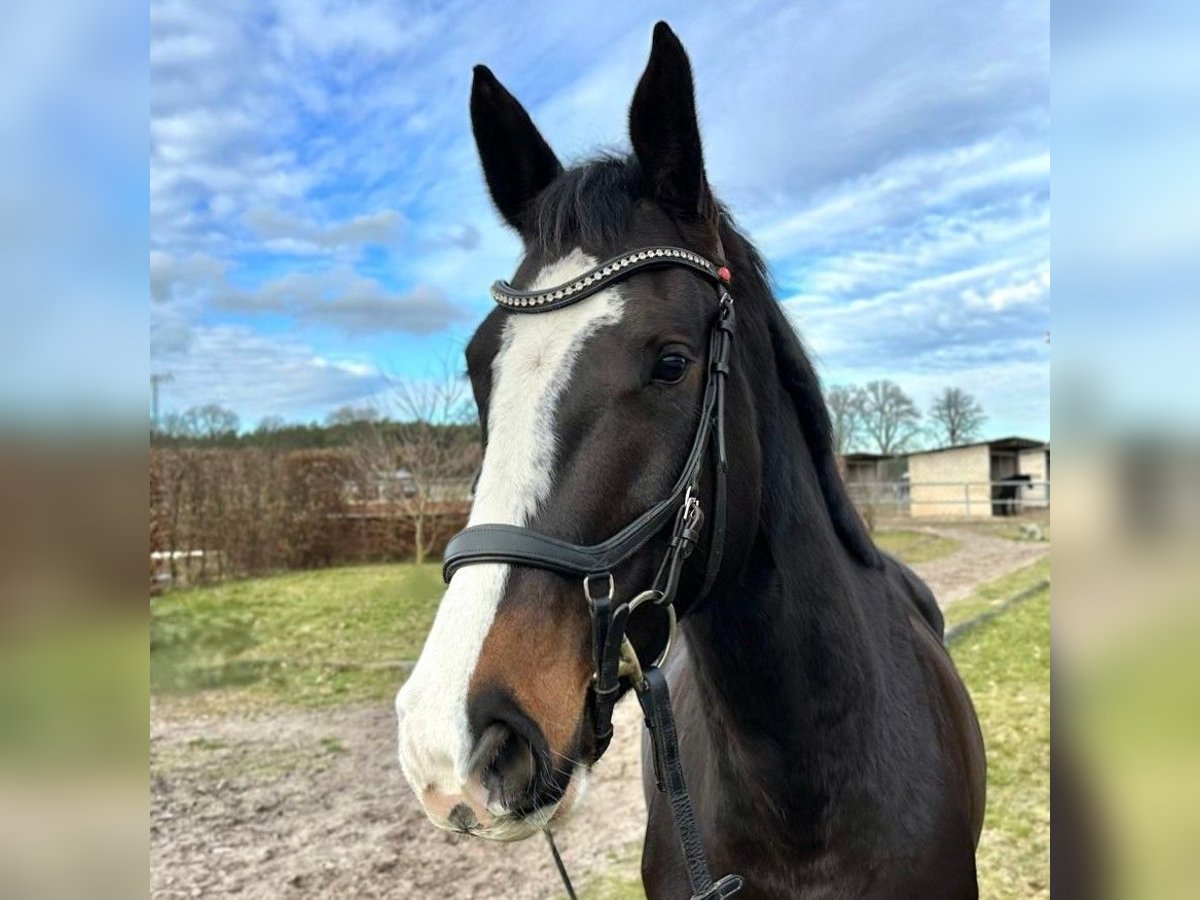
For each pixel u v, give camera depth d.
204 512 13.45
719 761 1.77
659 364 1.41
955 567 13.52
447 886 4.16
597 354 1.38
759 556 1.65
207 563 13.44
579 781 1.29
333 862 4.42
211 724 6.61
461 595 1.28
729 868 1.78
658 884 1.92
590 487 1.34
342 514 14.99
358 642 9.20
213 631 9.66
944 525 21.56
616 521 1.36
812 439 1.86
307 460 14.71
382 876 4.27
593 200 1.51
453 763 1.14
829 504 1.90
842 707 1.68
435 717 1.16
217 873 4.30
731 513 1.54
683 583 1.49
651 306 1.42
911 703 1.91
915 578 3.16
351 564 15.05
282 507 14.34
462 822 1.16
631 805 5.14
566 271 1.46
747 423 1.58
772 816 1.70
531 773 1.21
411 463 15.35
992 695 6.54
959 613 9.61
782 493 1.68
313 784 5.45
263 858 4.46
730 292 1.62
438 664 1.22
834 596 1.71
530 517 1.32
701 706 1.84
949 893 1.76
